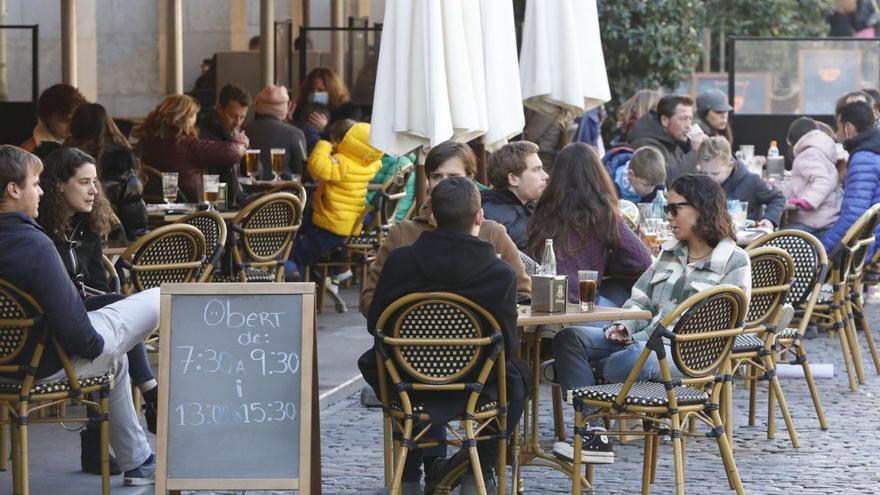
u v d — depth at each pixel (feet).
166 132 61.46
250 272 56.65
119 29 116.67
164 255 44.68
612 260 41.68
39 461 39.04
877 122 70.08
